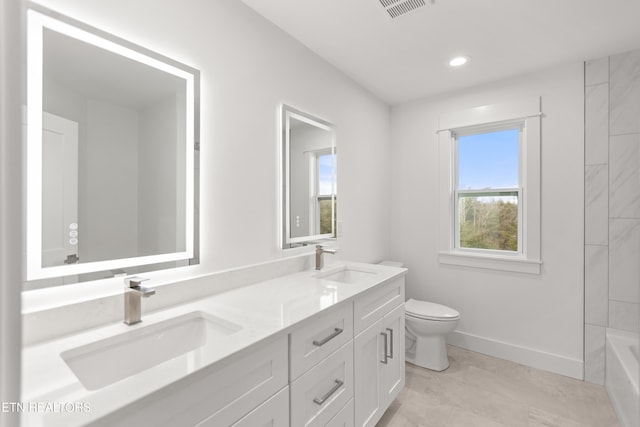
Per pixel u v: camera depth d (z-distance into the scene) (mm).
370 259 2658
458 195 2732
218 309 1140
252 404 865
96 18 1037
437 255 2738
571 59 2109
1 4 260
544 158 2254
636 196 1965
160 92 1207
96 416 555
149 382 656
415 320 2203
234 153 1495
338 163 2271
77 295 988
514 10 1605
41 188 918
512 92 2381
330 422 1197
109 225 1069
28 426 524
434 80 2449
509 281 2398
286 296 1312
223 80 1448
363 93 2564
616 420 1695
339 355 1253
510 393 1956
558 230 2205
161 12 1217
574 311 2150
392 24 1730
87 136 1020
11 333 259
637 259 1963
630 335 1964
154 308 1144
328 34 1824
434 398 1906
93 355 872
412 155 2877
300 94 1906
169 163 1234
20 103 267
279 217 1753
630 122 1988
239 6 1529
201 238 1348
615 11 1605
